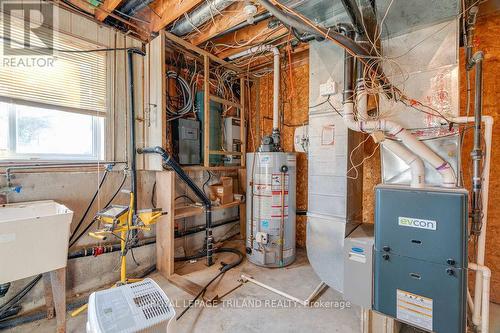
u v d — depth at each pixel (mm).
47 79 2002
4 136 1822
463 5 1545
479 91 1582
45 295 1790
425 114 1635
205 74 2920
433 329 1364
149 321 1008
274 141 2881
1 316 1748
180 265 2752
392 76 1713
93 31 2252
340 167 1968
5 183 1776
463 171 2102
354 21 1630
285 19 1600
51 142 2057
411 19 1623
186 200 3094
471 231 1636
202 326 1735
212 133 3145
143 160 2623
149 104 2568
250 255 2832
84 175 2184
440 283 1342
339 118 1983
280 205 2711
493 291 2051
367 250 1615
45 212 1846
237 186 3656
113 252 2342
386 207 1513
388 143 1611
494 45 2012
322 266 2039
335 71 2000
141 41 2605
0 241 1318
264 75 3703
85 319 1810
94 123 2301
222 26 2373
